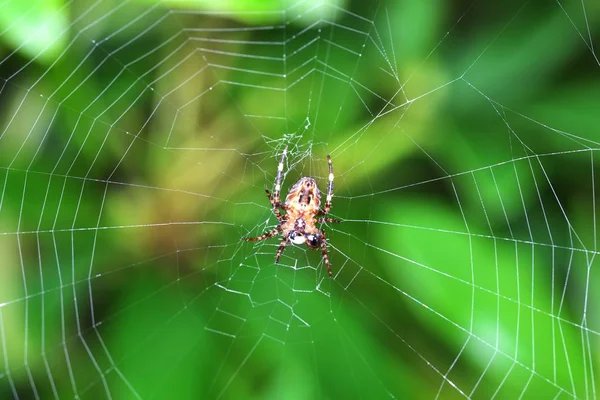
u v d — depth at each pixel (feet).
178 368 0.70
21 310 0.73
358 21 0.77
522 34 0.74
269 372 0.72
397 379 0.72
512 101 0.74
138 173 0.75
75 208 0.74
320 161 0.79
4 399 0.72
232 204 0.77
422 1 0.75
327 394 0.71
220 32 0.78
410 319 0.73
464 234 0.71
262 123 0.77
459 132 0.74
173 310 0.72
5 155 0.73
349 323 0.72
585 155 0.73
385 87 0.77
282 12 0.73
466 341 0.71
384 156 0.75
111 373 0.70
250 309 0.74
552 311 0.71
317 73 0.78
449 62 0.75
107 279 0.73
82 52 0.75
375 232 0.73
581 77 0.73
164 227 0.74
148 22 0.76
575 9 0.73
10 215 0.73
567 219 0.73
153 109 0.76
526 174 0.73
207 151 0.76
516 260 0.71
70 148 0.74
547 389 0.71
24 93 0.74
